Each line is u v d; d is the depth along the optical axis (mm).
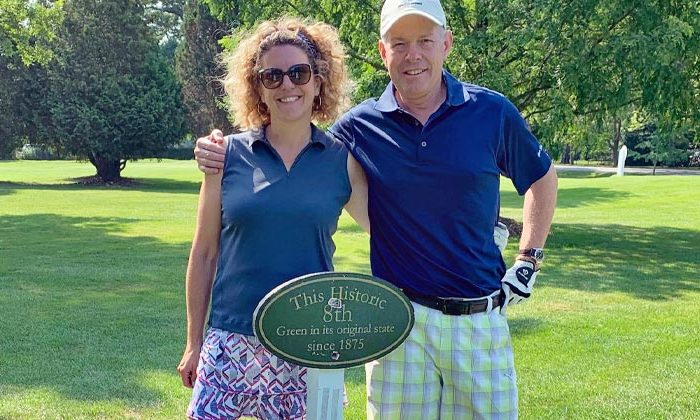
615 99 10586
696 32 10312
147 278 8344
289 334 2221
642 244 11727
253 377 2422
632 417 4137
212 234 2500
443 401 2736
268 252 2371
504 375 2719
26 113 29375
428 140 2588
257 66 2430
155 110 29391
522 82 11812
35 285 7867
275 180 2375
